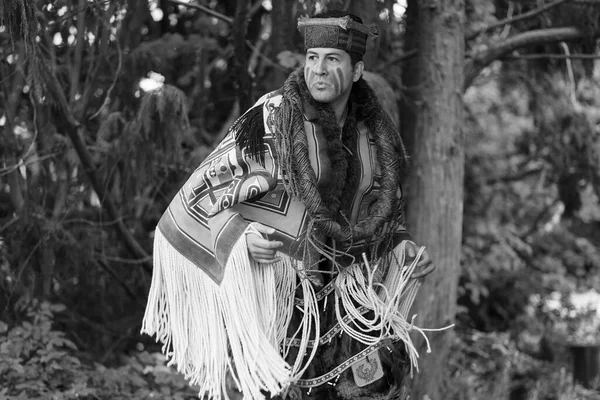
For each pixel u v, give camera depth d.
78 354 6.41
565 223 9.85
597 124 8.87
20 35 4.75
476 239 8.87
